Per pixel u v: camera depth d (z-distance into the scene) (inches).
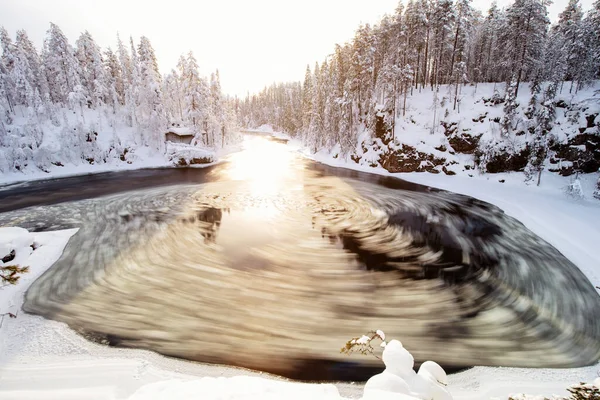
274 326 394.6
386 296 473.7
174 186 1293.1
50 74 2182.6
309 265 580.7
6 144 1544.0
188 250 640.4
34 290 464.8
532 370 323.3
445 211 947.3
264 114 5738.2
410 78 1676.9
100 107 2204.7
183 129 2210.9
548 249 656.4
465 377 312.7
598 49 1286.9
